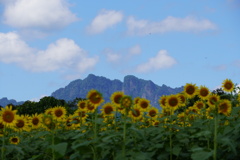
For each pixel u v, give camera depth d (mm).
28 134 11781
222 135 8008
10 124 8172
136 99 10711
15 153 9219
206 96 10352
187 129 9320
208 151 6410
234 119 9359
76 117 10641
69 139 8961
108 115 9758
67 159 8188
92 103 7953
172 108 9422
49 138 8133
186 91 10492
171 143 8492
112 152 7746
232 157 7504
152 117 11031
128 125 7637
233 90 10930
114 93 8852
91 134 8562
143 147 8648
